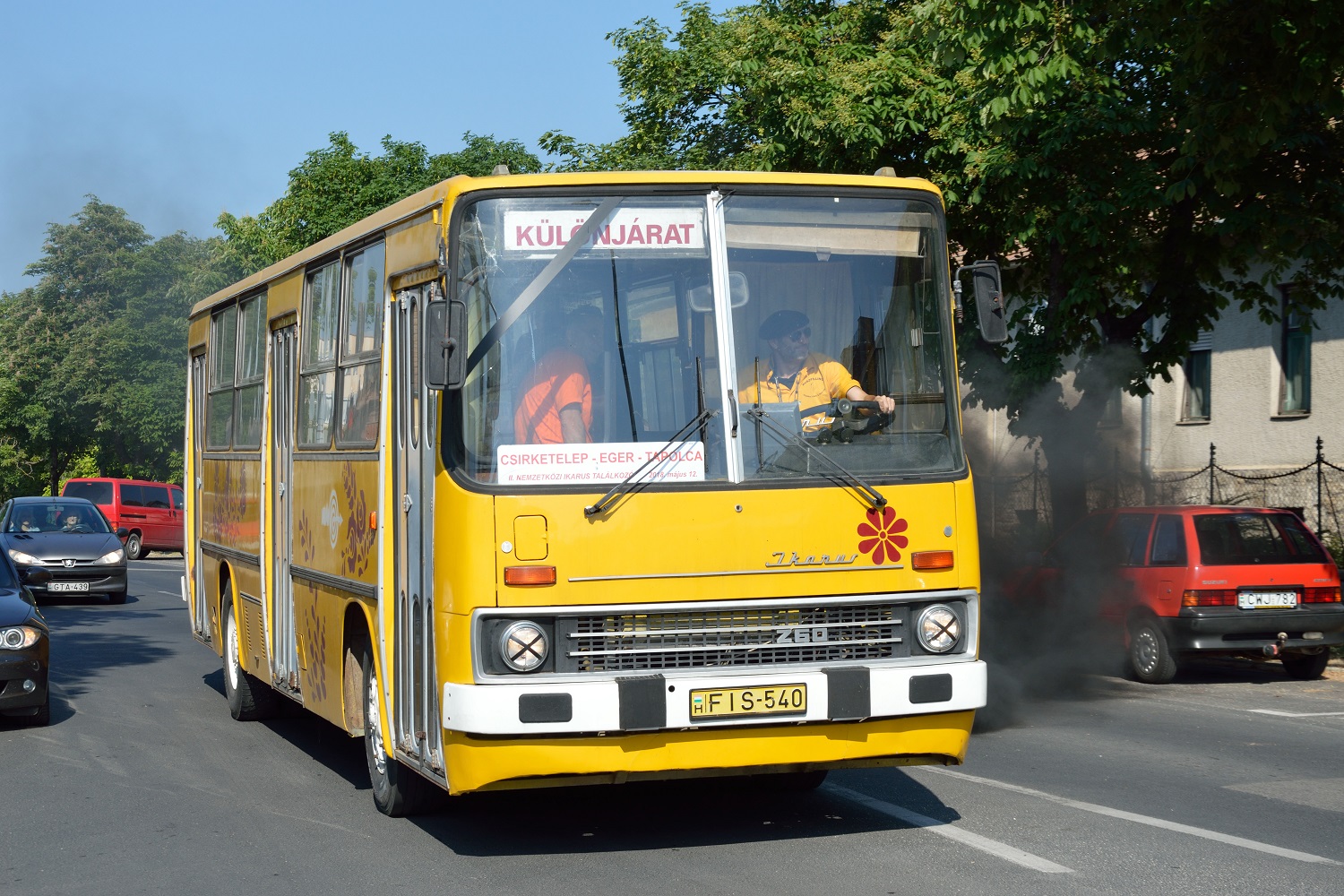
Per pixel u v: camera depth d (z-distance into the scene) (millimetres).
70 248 76625
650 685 6449
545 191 6891
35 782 9617
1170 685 14727
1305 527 14938
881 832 7559
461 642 6527
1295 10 13164
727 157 25656
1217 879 6500
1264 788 8844
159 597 28609
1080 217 16188
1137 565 15078
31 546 26047
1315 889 6316
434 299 6992
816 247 7148
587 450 6652
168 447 67125
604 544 6559
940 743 6898
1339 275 18312
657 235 6961
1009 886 6375
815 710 6613
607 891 6449
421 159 45312
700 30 26062
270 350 10898
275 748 10859
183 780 9578
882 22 20984
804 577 6746
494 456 6605
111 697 13867
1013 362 17719
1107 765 9711
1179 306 17984
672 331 6879
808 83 18703
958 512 7047
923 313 7285
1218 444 27188
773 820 7957
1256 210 15891
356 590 8289
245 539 11633
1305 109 15430
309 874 6977
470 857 7223
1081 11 14609
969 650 7035
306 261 9805
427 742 6980
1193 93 14523
